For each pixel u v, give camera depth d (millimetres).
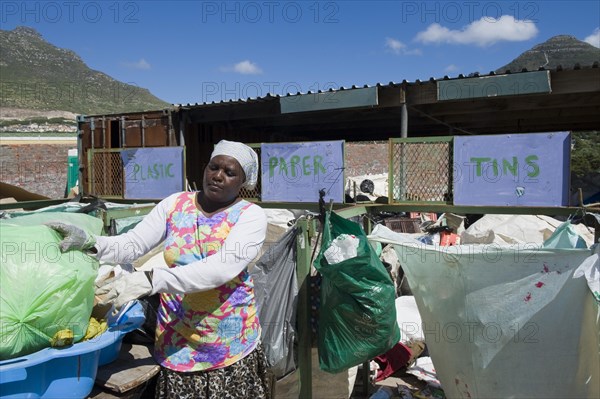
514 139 4703
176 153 7238
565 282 2816
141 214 4230
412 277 3342
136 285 2029
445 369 3266
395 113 9781
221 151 2248
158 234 2346
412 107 8555
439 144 5066
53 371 2115
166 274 2021
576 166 19750
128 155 7664
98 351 2332
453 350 3141
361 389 4203
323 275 3053
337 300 3076
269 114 8906
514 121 12086
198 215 2258
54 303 2033
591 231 6277
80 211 3844
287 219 6859
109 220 3918
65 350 2082
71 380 2166
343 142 5590
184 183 7211
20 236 2090
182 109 9625
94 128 10344
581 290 2789
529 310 2883
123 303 2008
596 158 19969
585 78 6500
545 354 2887
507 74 6730
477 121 11734
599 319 2748
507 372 2963
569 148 4488
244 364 2279
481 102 8914
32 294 1993
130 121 10008
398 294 5875
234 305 2242
